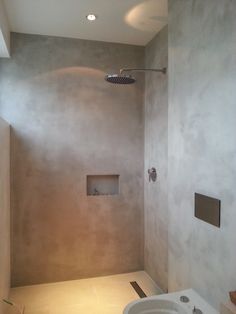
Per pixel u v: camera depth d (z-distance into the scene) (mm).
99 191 3213
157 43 2865
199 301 1678
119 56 3131
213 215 1591
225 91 1485
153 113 2971
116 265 3219
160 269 2842
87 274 3133
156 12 2418
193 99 1792
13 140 2863
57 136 2982
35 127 2920
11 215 2885
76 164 3045
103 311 2541
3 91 2832
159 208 2846
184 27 1885
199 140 1731
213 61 1582
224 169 1502
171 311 1688
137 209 3266
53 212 3004
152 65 2996
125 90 3170
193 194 1800
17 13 2443
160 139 2797
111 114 3133
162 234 2781
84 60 3033
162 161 2758
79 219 3080
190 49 1816
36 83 2910
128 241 3250
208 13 1619
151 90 3027
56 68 2959
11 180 2871
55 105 2969
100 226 3150
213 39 1578
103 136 3117
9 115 2852
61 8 2350
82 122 3049
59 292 2842
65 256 3057
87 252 3121
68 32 2848
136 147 3229
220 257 1540
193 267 1808
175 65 2020
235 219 1423
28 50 2883
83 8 2355
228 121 1465
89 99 3061
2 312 2141
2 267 2180
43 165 2957
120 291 2865
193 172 1801
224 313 1346
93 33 2871
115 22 2611
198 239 1748
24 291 2846
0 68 2826
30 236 2949
